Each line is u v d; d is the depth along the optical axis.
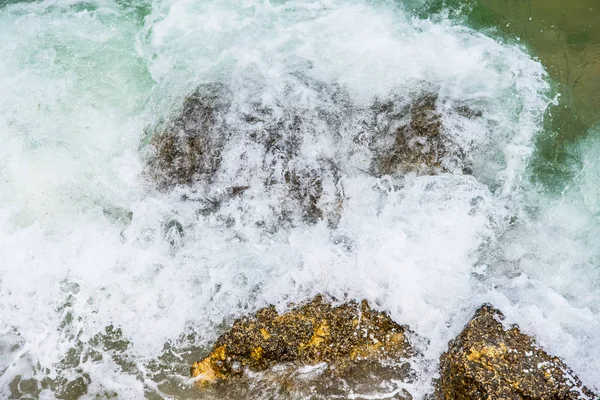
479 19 7.01
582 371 4.67
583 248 5.55
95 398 5.10
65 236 5.98
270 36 6.94
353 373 5.00
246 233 5.88
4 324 5.57
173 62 6.83
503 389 4.55
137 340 5.38
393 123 6.21
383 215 5.81
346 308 5.24
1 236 5.99
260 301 5.38
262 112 6.35
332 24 7.01
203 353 5.24
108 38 7.03
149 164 6.28
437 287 5.34
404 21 7.01
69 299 5.63
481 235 5.64
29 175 6.26
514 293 5.29
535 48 6.78
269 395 4.95
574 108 6.37
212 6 7.24
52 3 7.34
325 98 6.40
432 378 4.97
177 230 5.93
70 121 6.50
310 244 5.70
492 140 6.15
